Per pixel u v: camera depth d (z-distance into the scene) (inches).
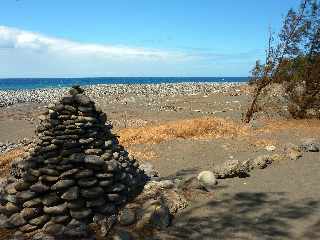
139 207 400.8
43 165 386.9
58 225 363.6
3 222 376.5
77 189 376.8
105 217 379.9
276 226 382.0
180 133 822.5
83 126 406.0
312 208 422.9
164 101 1856.5
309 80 1072.2
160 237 362.6
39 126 403.5
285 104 1244.5
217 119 930.7
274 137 816.3
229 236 363.9
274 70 1050.7
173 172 595.2
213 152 692.1
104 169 398.0
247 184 502.0
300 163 601.6
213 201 442.0
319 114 1086.4
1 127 1288.1
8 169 665.0
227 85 2679.6
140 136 832.3
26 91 2930.6
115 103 1877.5
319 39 1048.2
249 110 1067.9
